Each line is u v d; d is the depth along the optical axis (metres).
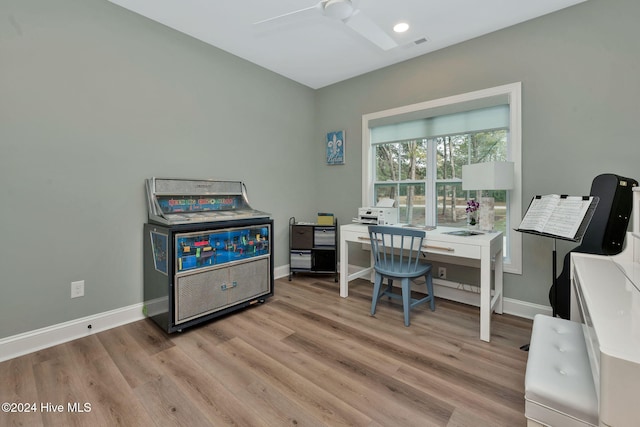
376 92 3.46
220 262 2.48
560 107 2.32
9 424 1.37
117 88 2.32
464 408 1.47
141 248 2.50
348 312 2.65
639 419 0.68
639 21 2.01
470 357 1.92
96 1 2.20
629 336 0.78
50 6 1.99
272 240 2.91
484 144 2.79
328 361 1.88
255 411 1.46
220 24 2.57
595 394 0.91
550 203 1.93
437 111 2.95
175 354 1.96
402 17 2.40
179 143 2.72
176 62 2.67
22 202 1.93
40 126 1.98
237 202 3.10
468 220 2.72
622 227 1.72
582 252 1.80
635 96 2.04
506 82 2.55
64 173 2.09
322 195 4.08
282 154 3.69
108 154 2.29
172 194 2.58
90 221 2.22
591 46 2.18
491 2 2.21
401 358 1.91
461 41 2.78
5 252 1.88
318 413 1.44
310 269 3.66
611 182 1.73
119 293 2.38
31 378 1.69
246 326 2.38
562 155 2.32
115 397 1.55
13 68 1.87
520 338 2.17
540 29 2.38
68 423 1.38
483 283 2.15
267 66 3.40
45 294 2.03
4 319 1.88
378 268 2.54
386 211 3.02
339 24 2.56
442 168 3.09
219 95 3.02
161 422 1.39
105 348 2.03
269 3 2.27
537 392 0.98
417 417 1.41
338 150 3.85
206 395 1.57
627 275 1.32
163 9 2.36
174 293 2.18
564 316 1.91
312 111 4.09
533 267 2.48
